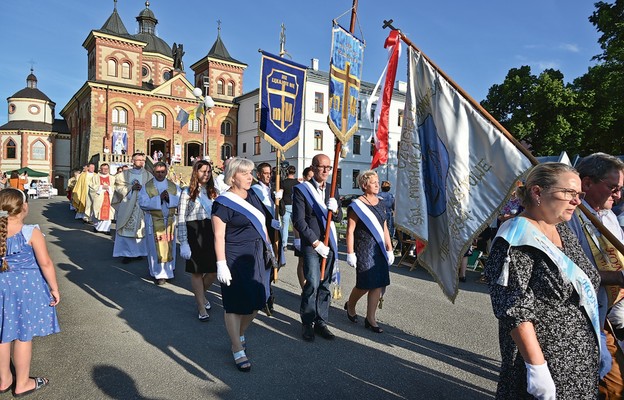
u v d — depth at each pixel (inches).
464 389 134.3
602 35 757.3
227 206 143.6
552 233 78.9
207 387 129.6
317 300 175.6
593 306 74.2
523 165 114.1
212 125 1582.2
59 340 163.9
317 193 179.5
